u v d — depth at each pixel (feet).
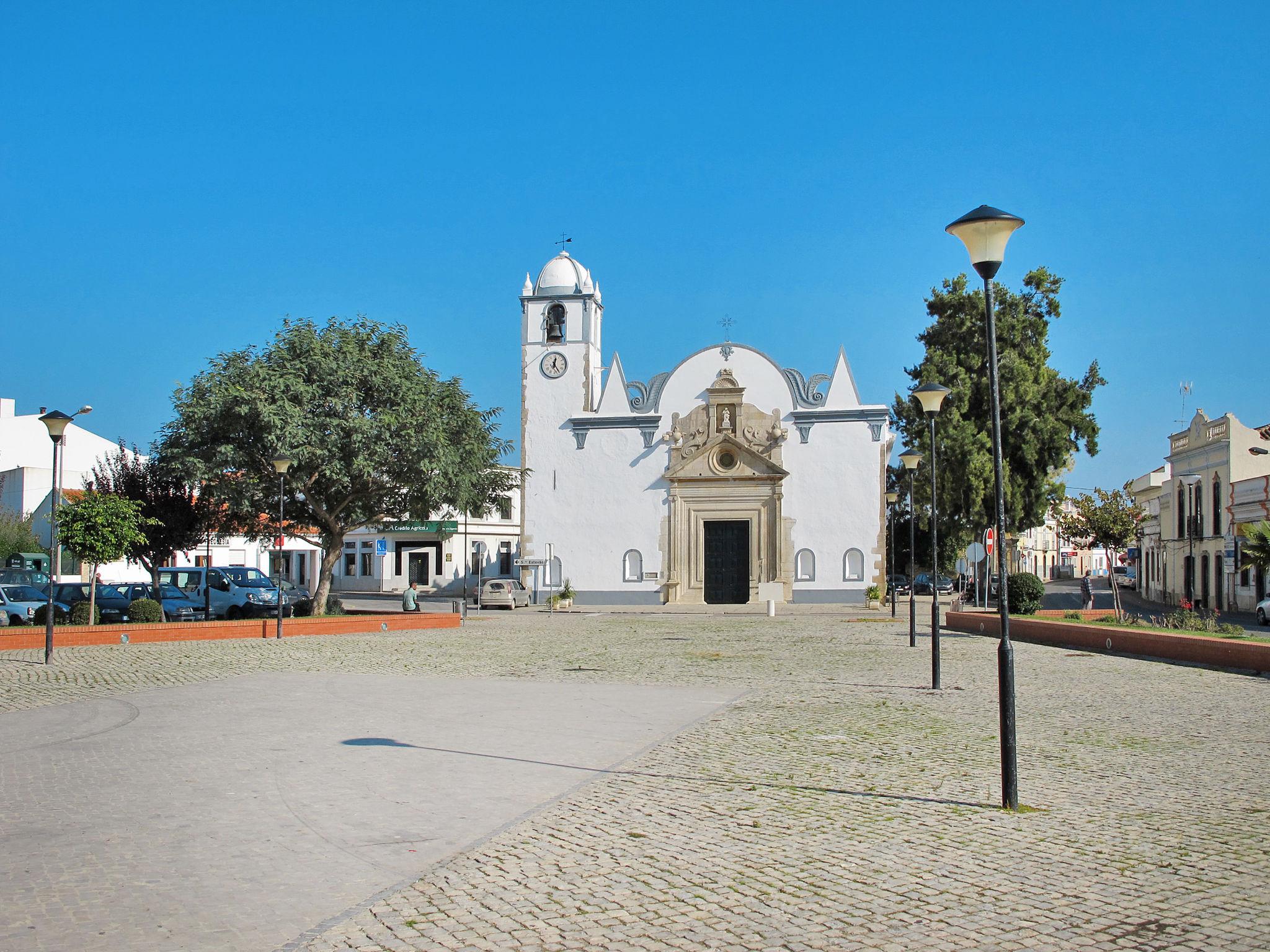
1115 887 24.04
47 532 173.99
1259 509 155.53
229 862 25.64
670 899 23.18
